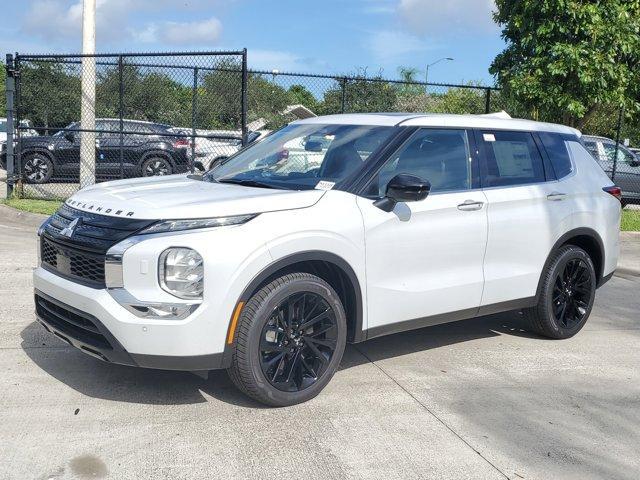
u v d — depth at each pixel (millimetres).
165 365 3994
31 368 4895
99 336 4113
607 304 7820
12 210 11797
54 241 4398
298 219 4316
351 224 4527
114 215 4176
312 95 14227
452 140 5336
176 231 4004
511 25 12617
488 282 5395
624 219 14852
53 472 3512
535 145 5945
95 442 3850
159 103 15195
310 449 3875
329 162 4961
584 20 11672
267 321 4219
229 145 15828
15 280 7398
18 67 12859
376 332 4820
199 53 11344
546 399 4793
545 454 3951
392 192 4559
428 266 5012
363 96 13789
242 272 4055
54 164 16016
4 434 3893
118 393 4531
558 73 11773
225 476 3545
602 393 4957
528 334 6387
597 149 17141
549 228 5797
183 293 3965
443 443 4027
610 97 12211
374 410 4457
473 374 5242
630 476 3740
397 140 4980
